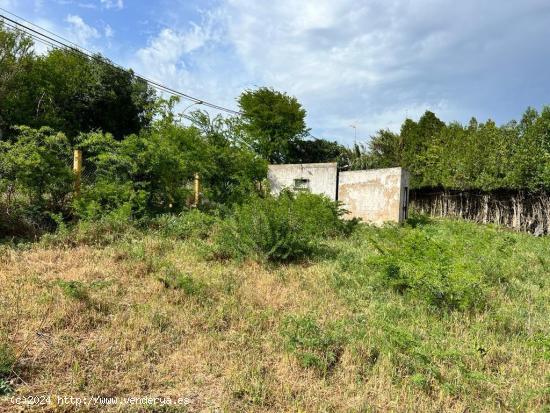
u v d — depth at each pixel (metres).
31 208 8.35
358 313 5.30
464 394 3.52
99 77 25.64
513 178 16.94
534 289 7.04
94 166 10.59
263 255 7.71
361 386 3.56
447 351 4.00
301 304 5.51
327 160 35.88
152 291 5.45
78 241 7.69
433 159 23.97
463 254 8.54
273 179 17.44
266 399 3.31
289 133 32.19
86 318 4.43
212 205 13.34
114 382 3.39
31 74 22.64
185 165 12.05
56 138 8.80
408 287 6.22
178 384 3.46
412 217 16.50
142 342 4.07
